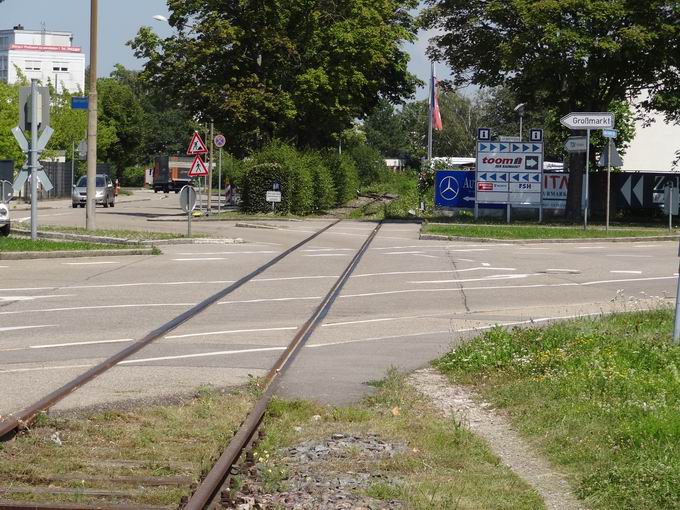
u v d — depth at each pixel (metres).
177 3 52.22
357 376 11.63
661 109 50.94
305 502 6.84
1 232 32.88
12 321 15.61
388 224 46.06
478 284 22.09
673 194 40.00
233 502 6.80
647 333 13.88
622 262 28.03
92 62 34.50
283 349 13.32
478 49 48.62
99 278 21.94
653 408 9.13
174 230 38.25
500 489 7.18
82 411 9.34
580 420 9.09
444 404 10.36
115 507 6.41
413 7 73.19
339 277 22.89
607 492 6.99
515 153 48.09
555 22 43.97
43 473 7.27
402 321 16.39
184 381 10.96
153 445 8.16
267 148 51.03
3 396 10.00
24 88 29.09
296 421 9.23
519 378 11.34
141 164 153.50
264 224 42.94
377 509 6.69
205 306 17.70
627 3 44.19
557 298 19.94
